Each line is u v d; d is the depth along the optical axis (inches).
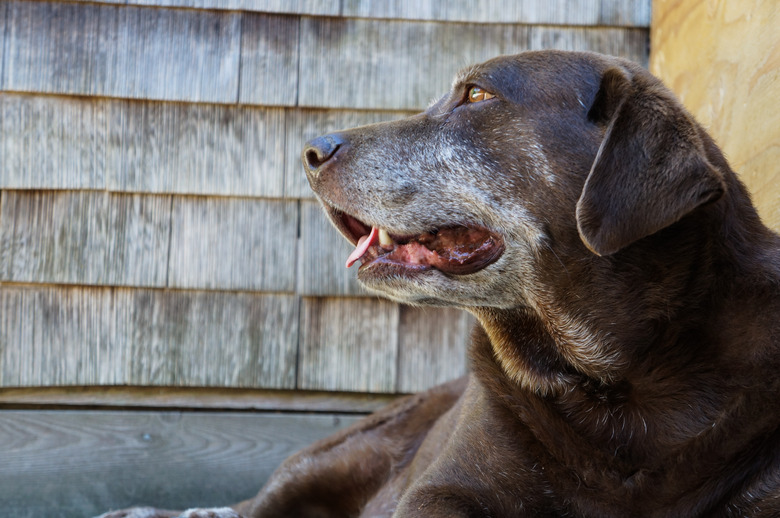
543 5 161.8
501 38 162.4
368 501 149.5
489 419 101.5
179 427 166.1
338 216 114.3
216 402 169.3
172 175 161.8
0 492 160.1
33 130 158.2
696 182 83.3
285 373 165.8
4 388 162.6
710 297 91.5
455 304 107.4
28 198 159.3
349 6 161.6
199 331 164.6
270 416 168.4
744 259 92.7
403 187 106.4
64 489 161.9
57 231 160.1
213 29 160.7
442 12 162.2
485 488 98.9
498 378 103.5
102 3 158.2
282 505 151.3
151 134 161.2
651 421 92.0
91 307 162.2
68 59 157.9
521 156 100.3
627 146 87.6
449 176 104.7
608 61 101.6
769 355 88.4
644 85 92.1
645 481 90.8
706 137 97.9
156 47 159.8
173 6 159.5
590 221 87.1
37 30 157.2
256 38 161.3
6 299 159.8
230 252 163.8
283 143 163.5
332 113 163.2
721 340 90.4
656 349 92.7
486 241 104.5
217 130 162.2
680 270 92.4
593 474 93.7
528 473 97.1
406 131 108.6
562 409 97.0
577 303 97.6
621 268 94.7
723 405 89.4
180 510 163.6
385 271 107.9
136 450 164.4
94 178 160.4
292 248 164.9
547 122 99.4
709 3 139.2
